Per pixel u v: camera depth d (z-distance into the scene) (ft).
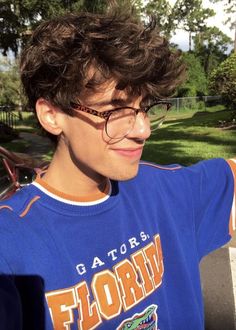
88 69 3.52
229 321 12.11
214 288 13.74
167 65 3.86
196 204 4.94
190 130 55.93
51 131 3.75
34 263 3.44
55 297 3.48
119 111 3.60
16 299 3.21
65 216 3.73
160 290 4.21
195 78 142.92
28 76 3.78
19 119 81.20
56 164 3.85
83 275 3.65
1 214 3.55
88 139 3.62
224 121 61.26
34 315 3.40
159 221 4.51
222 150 37.63
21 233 3.49
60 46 3.60
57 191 3.78
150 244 4.26
